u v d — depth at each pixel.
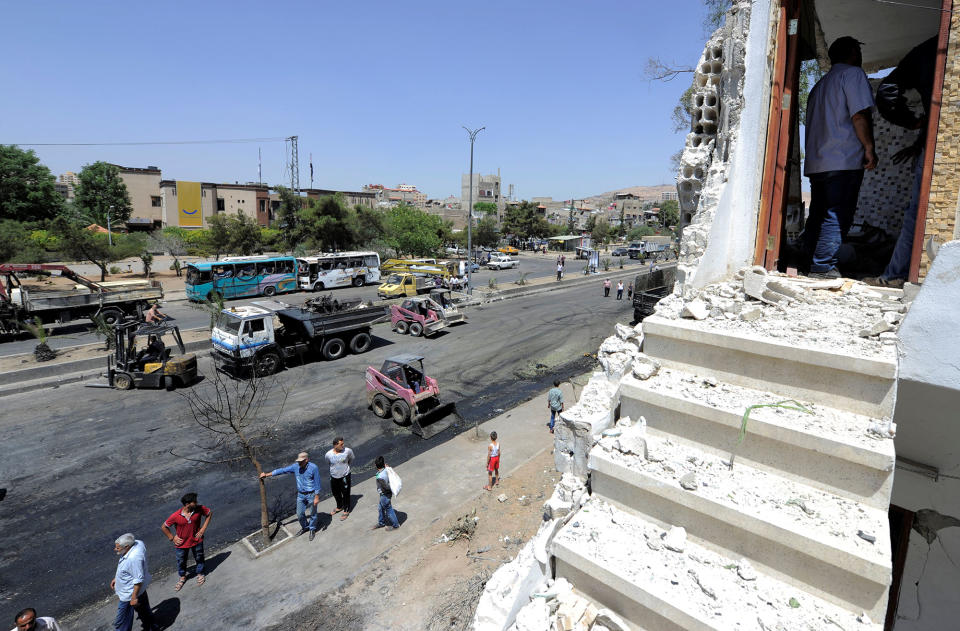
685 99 17.62
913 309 2.61
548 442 12.01
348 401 14.28
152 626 6.51
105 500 9.41
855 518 2.35
